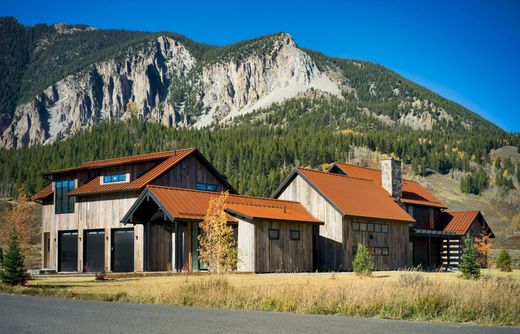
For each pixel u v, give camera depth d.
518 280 20.78
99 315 12.24
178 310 13.55
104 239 38.72
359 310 13.40
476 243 48.62
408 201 46.66
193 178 40.41
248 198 37.91
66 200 42.06
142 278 26.67
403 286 16.25
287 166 186.75
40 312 12.80
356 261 29.34
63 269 41.47
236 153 187.62
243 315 12.63
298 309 13.90
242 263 33.22
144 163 39.00
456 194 172.88
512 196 167.88
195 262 32.72
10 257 22.28
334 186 41.03
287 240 35.41
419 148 199.00
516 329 11.09
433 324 11.67
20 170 159.12
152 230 35.47
